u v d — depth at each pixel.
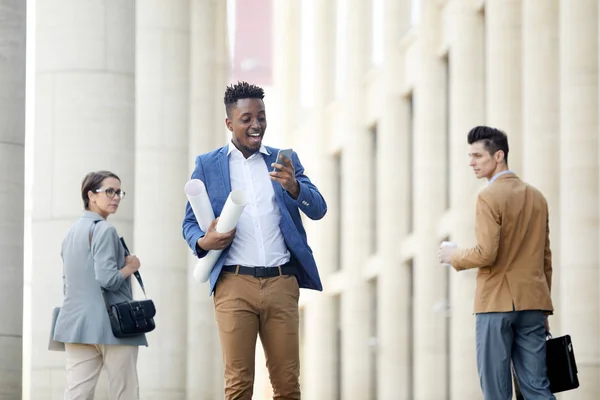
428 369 31.89
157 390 16.22
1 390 11.98
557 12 18.33
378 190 37.06
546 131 18.17
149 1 16.59
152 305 8.81
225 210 6.97
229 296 7.26
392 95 35.50
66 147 12.79
